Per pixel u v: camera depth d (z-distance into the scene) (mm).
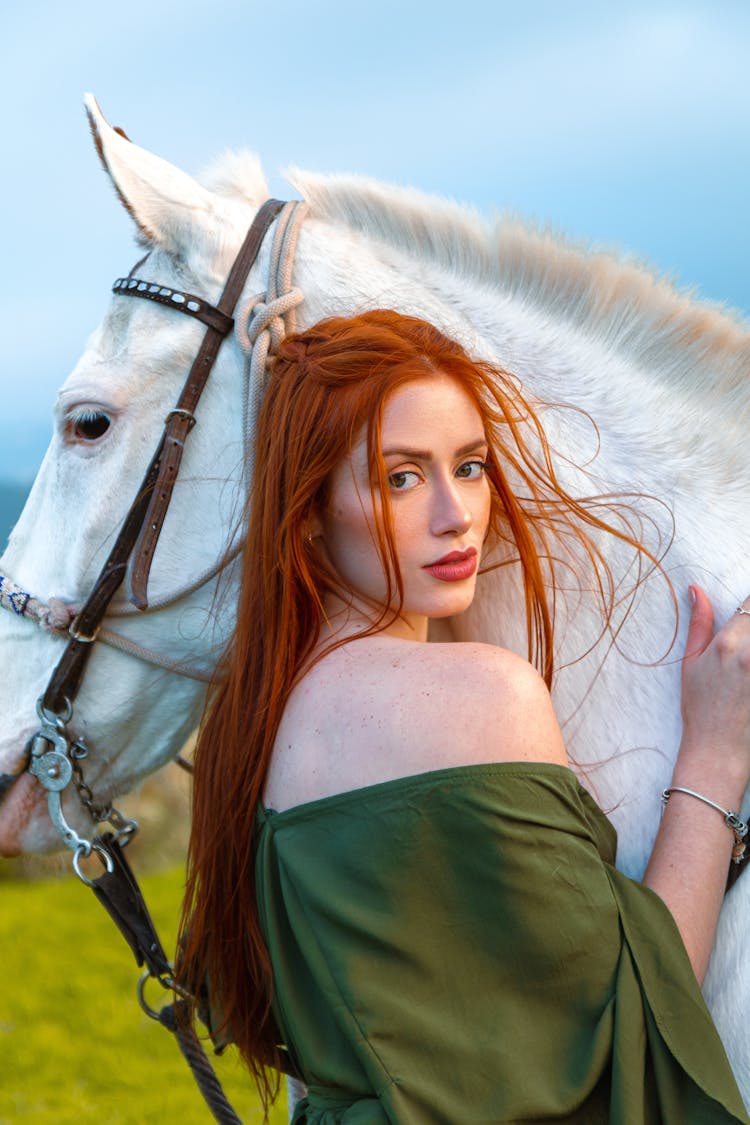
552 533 1555
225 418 1574
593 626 1532
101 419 1601
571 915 1107
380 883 1107
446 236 1712
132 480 1589
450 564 1271
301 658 1274
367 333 1294
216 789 1297
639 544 1524
